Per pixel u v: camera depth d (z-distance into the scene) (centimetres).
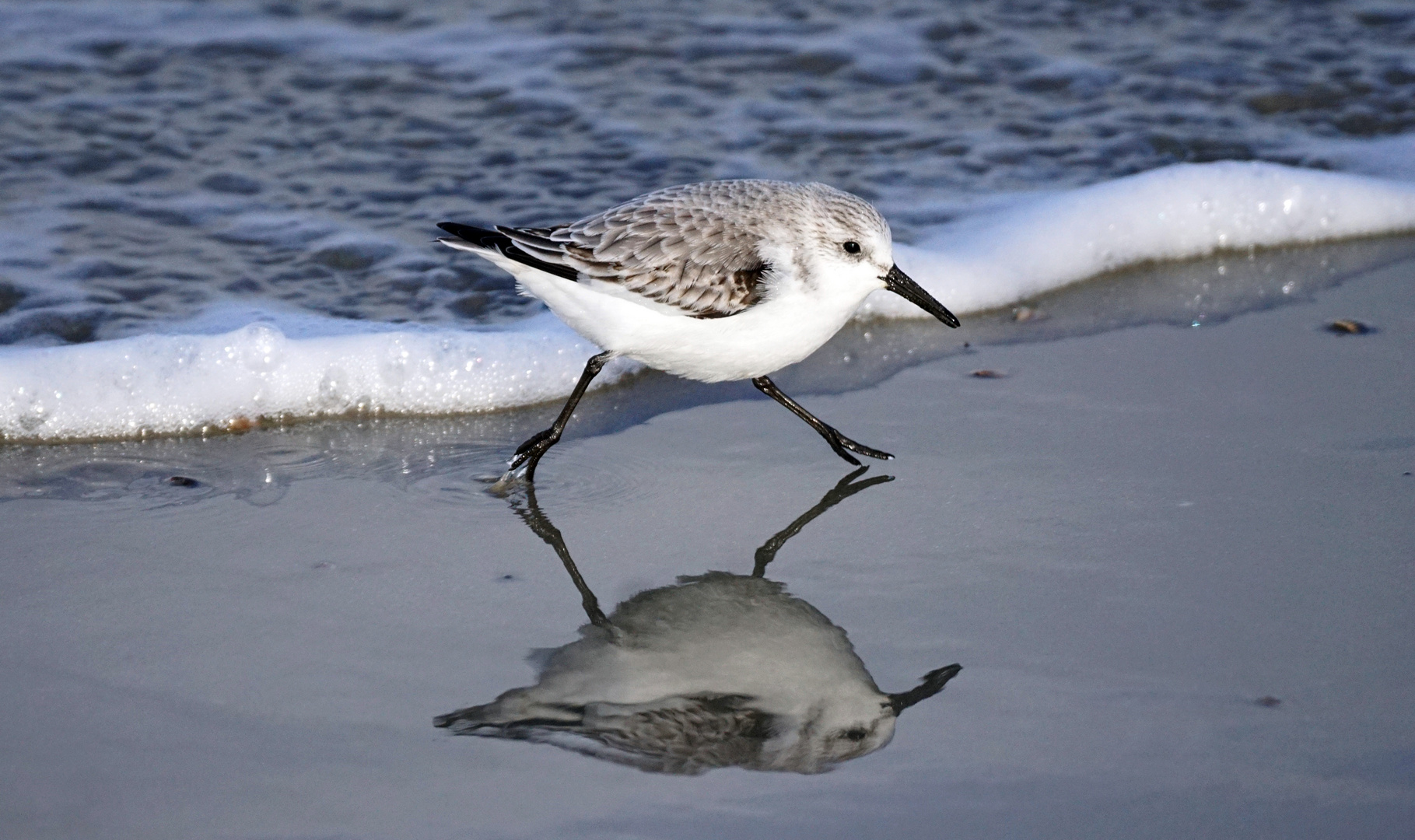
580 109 1512
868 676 705
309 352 1032
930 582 796
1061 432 978
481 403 1045
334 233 1254
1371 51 1641
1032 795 612
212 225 1262
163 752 641
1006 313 1202
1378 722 658
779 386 1074
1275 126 1493
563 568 820
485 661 722
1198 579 788
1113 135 1477
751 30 1703
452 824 596
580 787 622
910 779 624
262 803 609
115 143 1400
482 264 1210
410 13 1723
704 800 612
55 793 612
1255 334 1136
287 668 710
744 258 858
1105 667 707
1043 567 806
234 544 839
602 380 1079
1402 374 1050
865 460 951
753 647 738
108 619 751
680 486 922
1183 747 642
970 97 1562
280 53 1617
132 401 995
